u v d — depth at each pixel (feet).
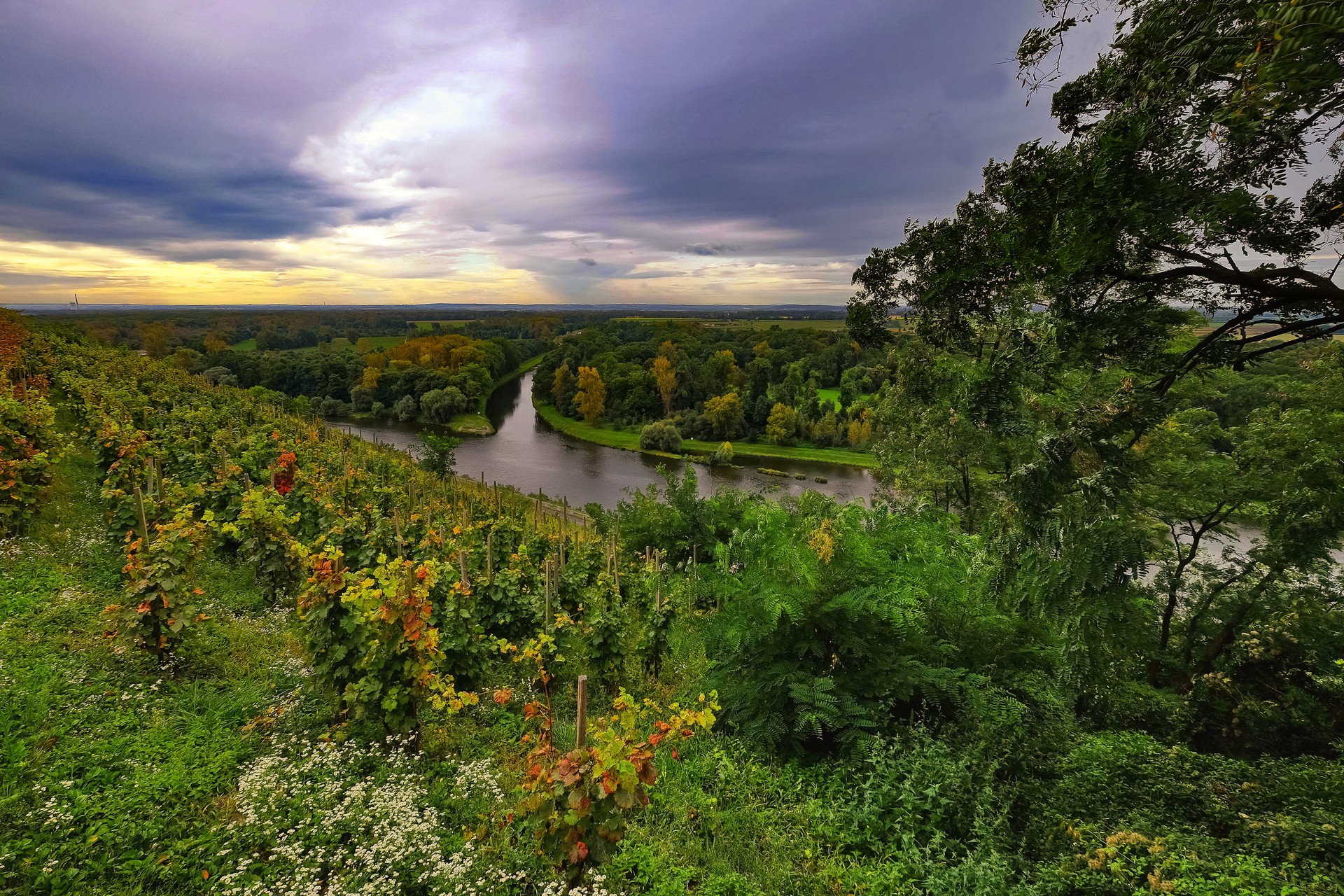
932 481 50.14
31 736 15.51
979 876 14.28
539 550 39.63
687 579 37.19
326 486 42.01
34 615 21.57
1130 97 10.52
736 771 19.54
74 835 13.21
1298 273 10.36
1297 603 23.95
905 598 19.74
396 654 19.21
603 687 26.86
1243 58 8.41
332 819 15.24
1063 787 17.65
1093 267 11.96
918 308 15.85
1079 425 14.25
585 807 12.89
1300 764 17.57
